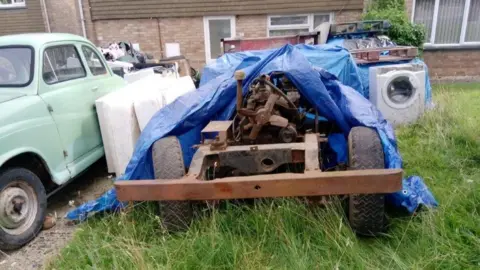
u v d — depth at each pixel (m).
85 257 2.70
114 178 4.39
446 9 10.26
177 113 3.25
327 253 2.46
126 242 2.75
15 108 3.14
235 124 3.19
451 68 10.62
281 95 3.11
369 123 2.89
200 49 11.05
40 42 3.72
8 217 2.96
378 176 2.28
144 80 5.40
